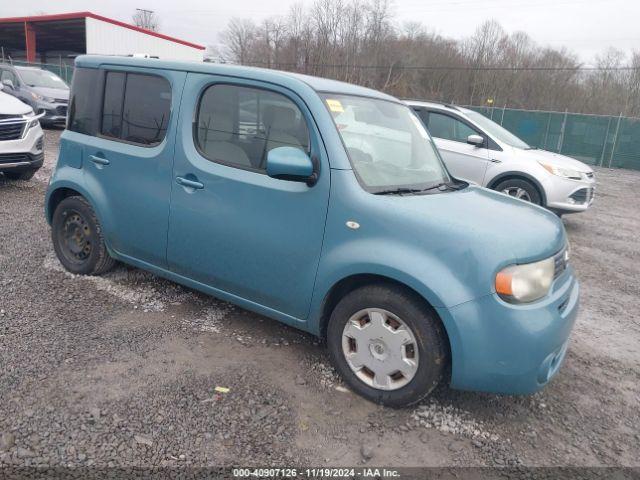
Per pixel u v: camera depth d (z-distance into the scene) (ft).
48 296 13.87
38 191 26.02
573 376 12.30
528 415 10.48
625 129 74.90
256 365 11.35
